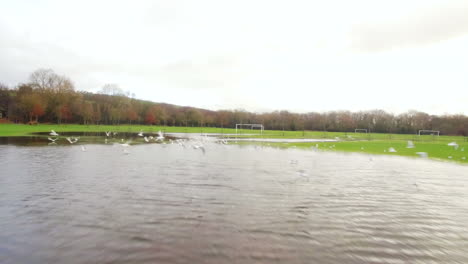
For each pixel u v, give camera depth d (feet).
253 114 624.18
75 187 53.83
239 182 61.36
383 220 39.78
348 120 558.56
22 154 99.96
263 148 153.99
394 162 101.24
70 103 362.74
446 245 32.22
